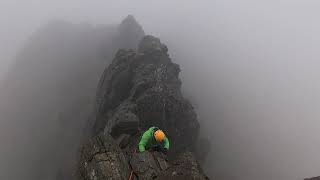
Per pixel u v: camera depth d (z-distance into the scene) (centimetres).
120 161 1803
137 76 5025
